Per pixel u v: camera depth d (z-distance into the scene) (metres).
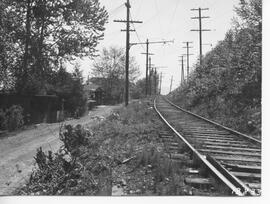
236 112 21.36
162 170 8.05
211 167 7.94
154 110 28.30
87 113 36.69
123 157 9.98
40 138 17.88
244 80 23.11
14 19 28.25
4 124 22.45
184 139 11.56
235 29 24.39
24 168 11.30
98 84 80.75
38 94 29.58
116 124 17.48
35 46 32.75
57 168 9.19
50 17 34.06
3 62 26.98
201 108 29.28
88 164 9.38
